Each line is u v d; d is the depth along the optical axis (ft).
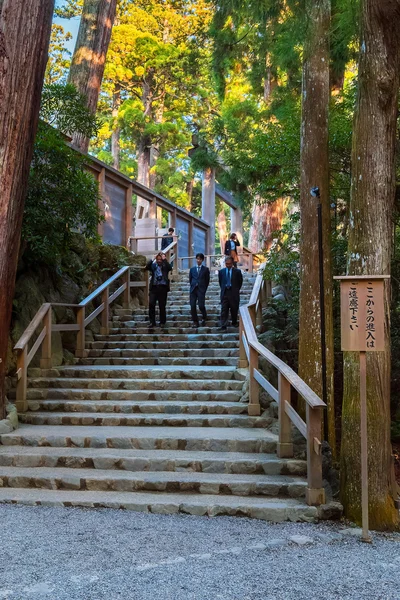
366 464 15.10
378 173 17.46
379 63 17.35
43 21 23.06
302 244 24.86
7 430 22.49
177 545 13.61
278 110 40.55
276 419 23.26
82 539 13.87
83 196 31.76
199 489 17.88
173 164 108.58
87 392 26.63
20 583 11.15
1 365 23.22
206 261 74.23
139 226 58.29
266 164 32.96
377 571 12.35
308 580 11.65
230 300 34.60
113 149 116.16
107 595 10.61
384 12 16.97
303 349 24.54
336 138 28.60
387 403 17.28
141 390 26.73
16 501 17.08
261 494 17.60
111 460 19.62
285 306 36.17
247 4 24.58
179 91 101.04
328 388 24.06
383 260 17.35
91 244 40.86
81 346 32.78
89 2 53.11
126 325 37.24
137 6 101.30
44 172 30.68
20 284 31.37
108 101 113.29
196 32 89.81
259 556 13.05
